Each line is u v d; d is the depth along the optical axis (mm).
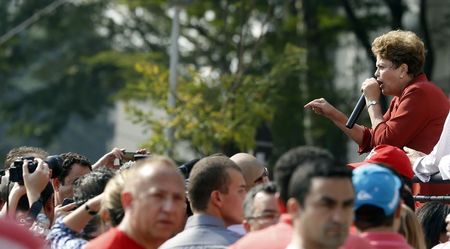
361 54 50500
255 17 41500
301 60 34969
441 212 12422
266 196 10117
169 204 9250
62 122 55719
